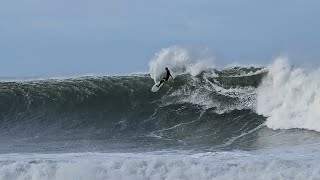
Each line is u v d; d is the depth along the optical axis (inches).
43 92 2970.0
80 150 2140.7
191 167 1647.4
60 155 1945.1
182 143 2263.8
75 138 2413.9
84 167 1660.9
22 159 1845.5
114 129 2600.9
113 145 2240.4
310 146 2108.8
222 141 2294.5
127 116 2810.0
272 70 2672.2
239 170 1624.0
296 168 1612.9
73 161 1777.8
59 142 2322.8
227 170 1628.9
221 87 2817.4
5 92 2955.2
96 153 2015.3
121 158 1829.5
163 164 1675.7
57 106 2901.1
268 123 2549.2
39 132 2544.3
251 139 2317.9
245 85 2748.5
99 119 2773.1
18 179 1625.2
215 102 2790.4
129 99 2913.4
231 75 2839.6
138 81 3011.8
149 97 2910.9
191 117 2741.1
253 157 1817.2
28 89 2989.7
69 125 2687.0
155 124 2682.1
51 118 2795.3
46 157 1894.7
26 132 2546.8
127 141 2330.2
